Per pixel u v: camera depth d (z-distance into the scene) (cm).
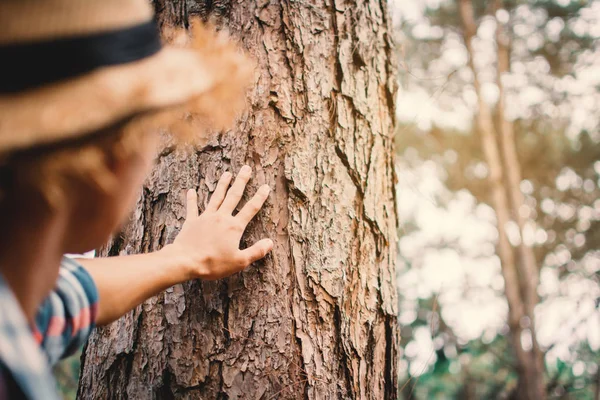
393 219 130
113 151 50
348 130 119
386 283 122
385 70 133
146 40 51
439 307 604
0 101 44
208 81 57
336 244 112
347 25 124
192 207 109
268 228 109
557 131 769
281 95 115
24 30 44
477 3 747
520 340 589
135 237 117
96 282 88
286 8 119
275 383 104
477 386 590
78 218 54
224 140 114
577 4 705
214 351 105
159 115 53
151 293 94
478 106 705
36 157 44
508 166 705
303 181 112
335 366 108
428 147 747
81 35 45
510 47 759
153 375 107
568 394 475
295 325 106
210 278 101
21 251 51
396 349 123
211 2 121
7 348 47
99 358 113
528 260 639
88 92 45
